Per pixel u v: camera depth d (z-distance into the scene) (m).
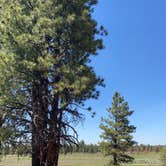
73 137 20.00
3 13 20.42
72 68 19.09
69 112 19.86
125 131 49.66
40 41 19.23
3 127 19.44
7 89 19.16
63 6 20.12
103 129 49.56
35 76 19.36
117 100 50.56
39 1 19.86
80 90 18.41
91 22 20.31
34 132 19.73
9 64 18.83
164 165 63.16
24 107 19.75
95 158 107.06
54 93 18.72
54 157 19.70
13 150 19.97
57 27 19.30
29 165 52.75
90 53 20.28
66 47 19.95
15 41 19.45
